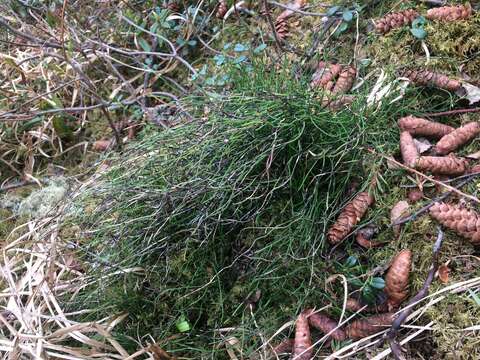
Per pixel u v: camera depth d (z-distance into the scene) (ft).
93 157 1.91
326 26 1.65
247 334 1.26
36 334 1.32
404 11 1.50
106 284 1.35
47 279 1.39
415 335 1.10
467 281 1.10
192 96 1.56
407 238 1.21
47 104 1.99
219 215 1.26
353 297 1.22
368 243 1.25
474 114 1.34
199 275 1.32
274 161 1.31
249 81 1.49
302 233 1.26
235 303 1.31
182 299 1.31
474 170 1.24
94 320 1.37
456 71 1.39
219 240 1.33
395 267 1.15
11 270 1.55
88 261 1.43
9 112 1.80
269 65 1.60
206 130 1.38
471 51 1.41
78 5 2.05
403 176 1.27
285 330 1.25
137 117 1.87
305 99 1.31
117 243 1.35
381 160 1.28
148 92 1.88
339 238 1.25
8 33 2.08
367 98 1.40
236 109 1.40
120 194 1.38
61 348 1.27
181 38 1.92
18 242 1.54
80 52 1.86
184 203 1.29
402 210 1.23
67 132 1.99
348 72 1.48
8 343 1.32
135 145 1.50
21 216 1.79
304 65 1.60
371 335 1.16
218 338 1.28
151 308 1.34
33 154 1.98
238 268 1.34
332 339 1.19
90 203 1.48
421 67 1.41
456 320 1.09
